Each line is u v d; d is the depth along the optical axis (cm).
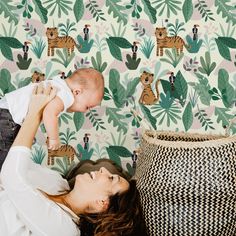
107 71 199
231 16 193
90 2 197
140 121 200
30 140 145
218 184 139
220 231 145
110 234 160
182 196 141
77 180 164
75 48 199
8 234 143
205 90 196
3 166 141
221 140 141
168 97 198
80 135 203
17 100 158
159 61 197
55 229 145
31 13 199
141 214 160
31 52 201
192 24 195
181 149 141
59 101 153
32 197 141
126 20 197
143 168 151
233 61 194
